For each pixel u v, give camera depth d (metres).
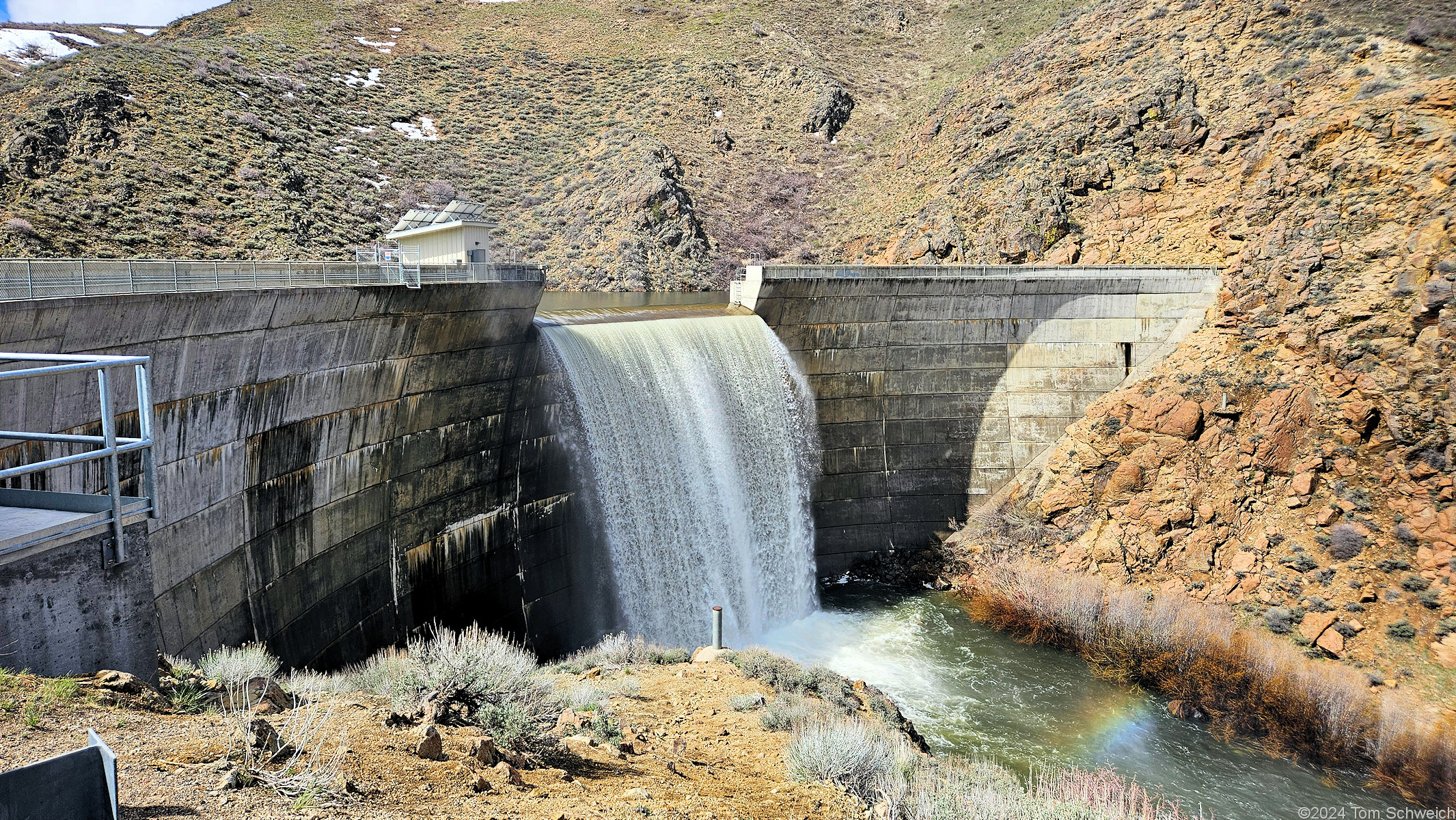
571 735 13.02
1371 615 35.38
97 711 8.32
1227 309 44.44
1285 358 41.28
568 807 9.16
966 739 31.44
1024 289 45.59
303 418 24.16
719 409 38.41
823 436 44.94
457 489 31.42
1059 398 46.69
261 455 22.72
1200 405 41.88
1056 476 44.94
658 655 24.98
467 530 32.00
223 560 21.41
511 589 34.16
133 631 9.67
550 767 10.94
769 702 19.39
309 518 24.81
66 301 16.19
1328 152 44.84
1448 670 32.78
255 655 12.70
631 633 34.66
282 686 13.30
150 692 9.34
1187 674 34.44
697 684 20.98
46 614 8.74
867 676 36.34
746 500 40.03
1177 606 37.75
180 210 49.62
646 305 51.97
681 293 55.31
